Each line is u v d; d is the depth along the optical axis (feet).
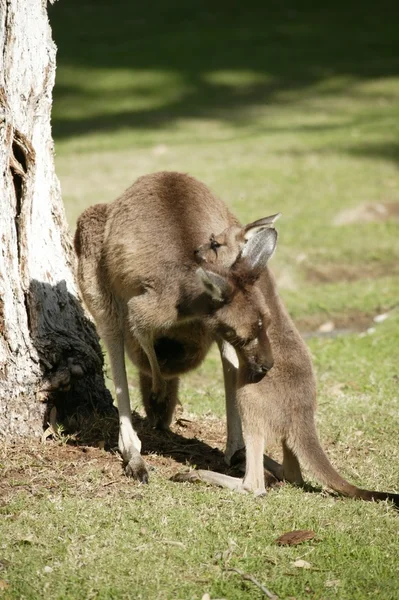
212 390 44.98
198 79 135.03
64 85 133.59
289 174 91.15
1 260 32.86
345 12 165.89
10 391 33.06
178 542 25.98
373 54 143.74
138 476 30.76
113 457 32.91
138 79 135.13
